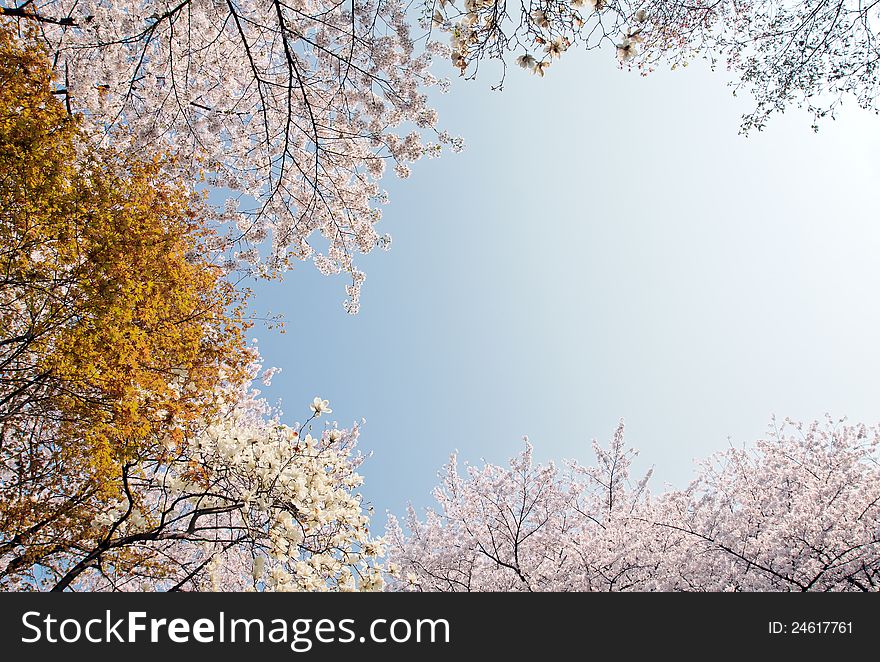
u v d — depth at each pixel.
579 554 11.73
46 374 5.27
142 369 5.99
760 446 13.24
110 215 5.57
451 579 12.22
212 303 7.37
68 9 7.80
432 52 7.88
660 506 12.91
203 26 8.02
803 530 10.85
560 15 4.11
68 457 5.81
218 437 6.02
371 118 8.38
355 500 5.98
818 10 5.64
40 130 5.22
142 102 7.94
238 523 7.77
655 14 5.33
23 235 5.05
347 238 9.27
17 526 5.71
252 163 8.76
